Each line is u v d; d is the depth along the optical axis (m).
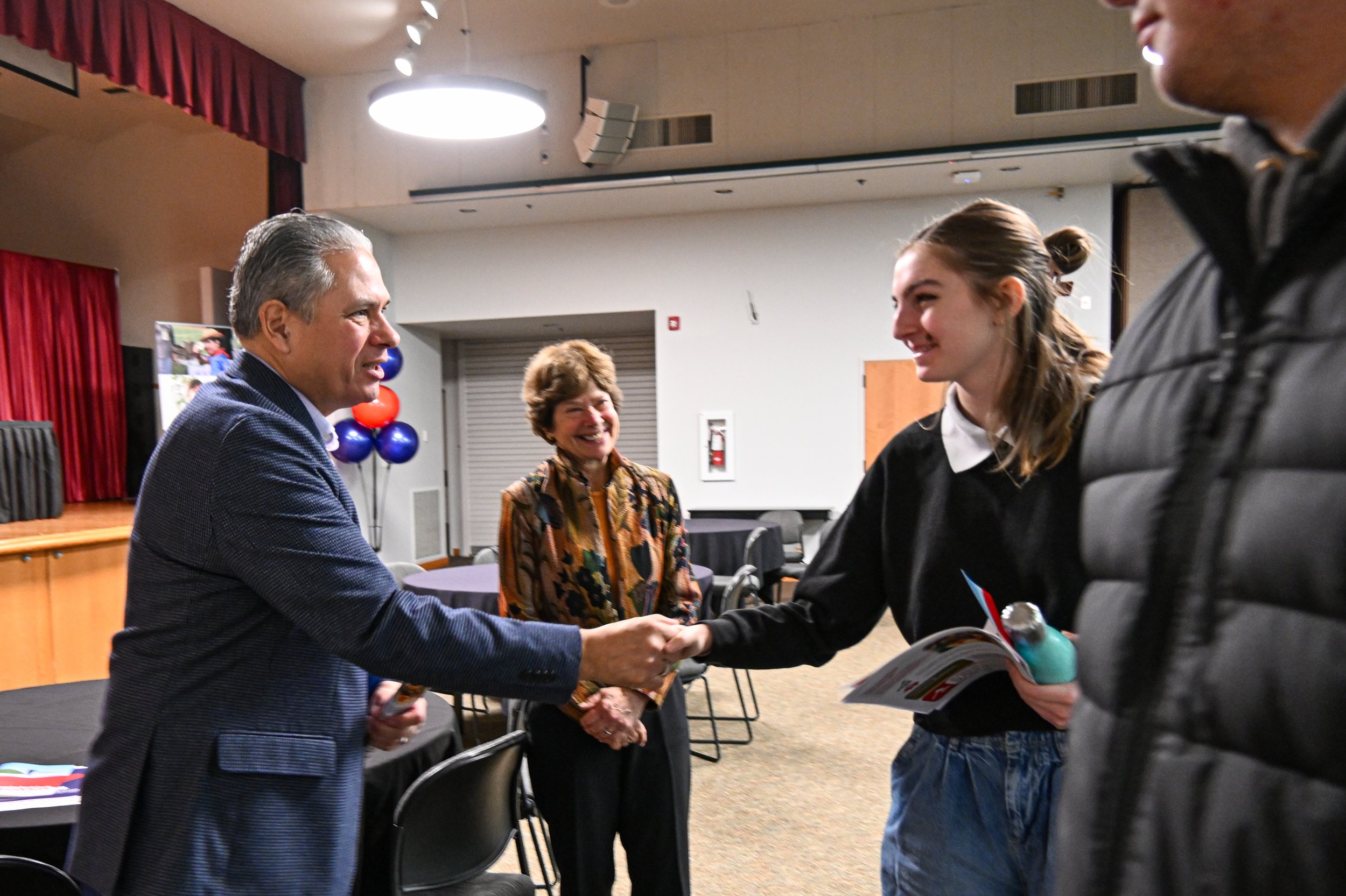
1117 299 6.74
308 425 1.20
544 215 7.37
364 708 1.22
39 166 9.68
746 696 4.46
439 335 8.76
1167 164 0.59
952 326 1.07
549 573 1.79
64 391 8.70
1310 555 0.46
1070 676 0.94
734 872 2.60
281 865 1.07
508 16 6.13
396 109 4.36
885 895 1.18
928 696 1.09
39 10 4.84
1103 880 0.56
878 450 7.21
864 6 6.13
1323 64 0.50
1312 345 0.49
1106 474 0.65
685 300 7.48
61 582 4.64
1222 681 0.50
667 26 6.38
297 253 1.16
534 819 2.86
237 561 1.07
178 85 5.80
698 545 4.96
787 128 6.45
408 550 8.20
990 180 6.58
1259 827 0.47
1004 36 6.12
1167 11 0.54
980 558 1.11
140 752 1.07
